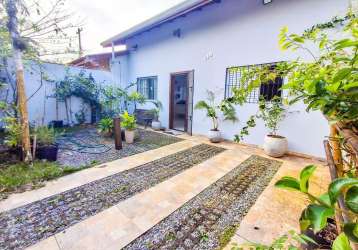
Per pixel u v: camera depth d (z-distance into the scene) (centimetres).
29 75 572
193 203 222
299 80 77
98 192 243
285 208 212
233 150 429
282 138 382
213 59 511
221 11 480
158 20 538
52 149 342
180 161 358
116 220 190
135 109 785
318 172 303
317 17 347
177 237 170
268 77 110
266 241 164
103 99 729
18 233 170
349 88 50
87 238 166
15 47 292
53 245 158
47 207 209
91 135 555
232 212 206
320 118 358
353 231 38
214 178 288
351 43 47
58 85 639
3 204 212
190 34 560
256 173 306
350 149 75
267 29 408
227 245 161
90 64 844
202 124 563
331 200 39
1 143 395
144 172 306
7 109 350
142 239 167
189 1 453
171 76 636
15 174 275
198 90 559
